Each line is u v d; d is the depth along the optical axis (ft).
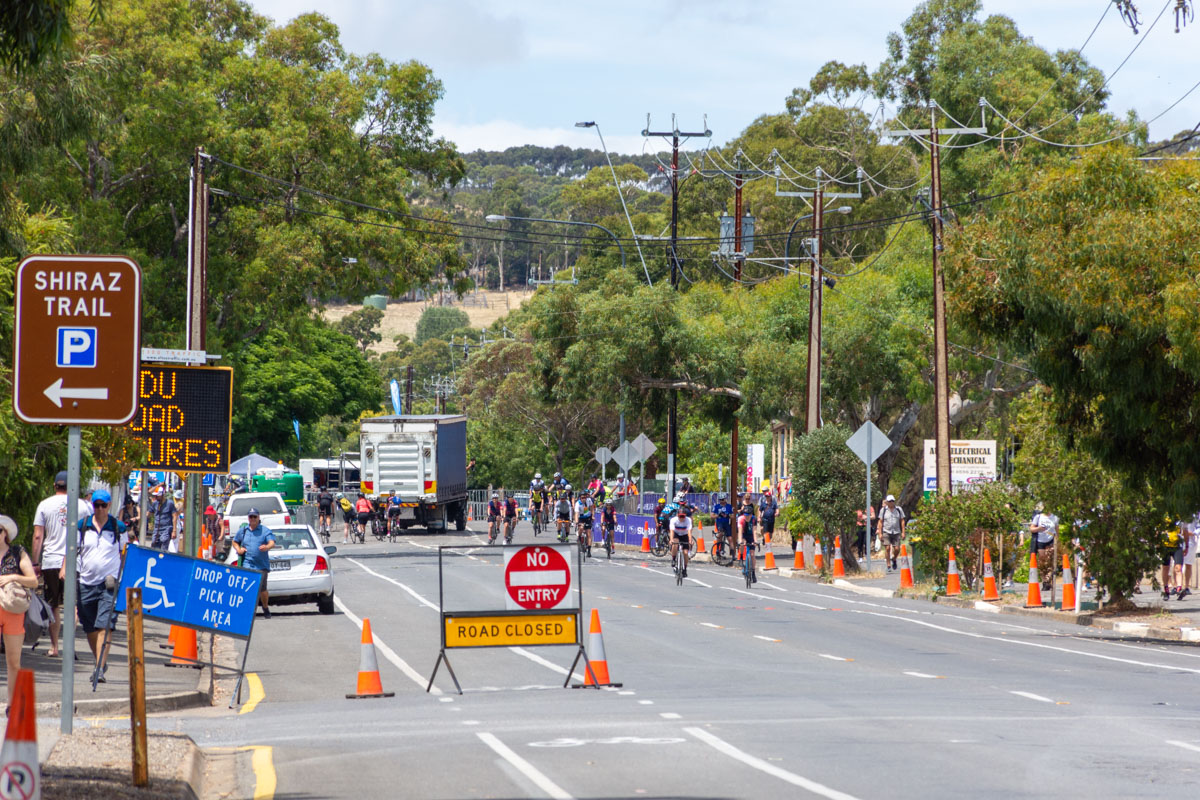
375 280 414.62
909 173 603.67
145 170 383.86
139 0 382.63
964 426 497.05
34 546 145.28
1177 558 238.07
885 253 495.41
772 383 412.16
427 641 184.24
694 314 449.48
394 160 432.66
